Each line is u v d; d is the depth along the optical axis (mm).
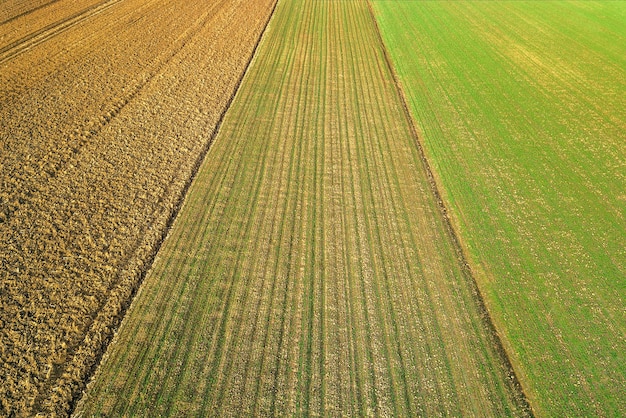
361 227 15227
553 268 14031
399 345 11703
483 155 18922
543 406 10594
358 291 13047
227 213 15398
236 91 22766
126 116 19656
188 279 13055
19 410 9906
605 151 19453
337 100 22453
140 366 10828
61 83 21328
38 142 17484
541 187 17266
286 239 14562
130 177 16484
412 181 17438
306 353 11375
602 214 16141
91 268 13133
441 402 10562
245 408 10156
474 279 13664
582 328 12312
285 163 17891
